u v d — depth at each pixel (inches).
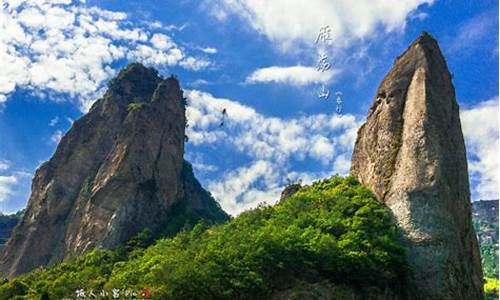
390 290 2896.2
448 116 3745.1
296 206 3730.3
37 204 6043.3
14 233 6023.6
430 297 2935.5
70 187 5994.1
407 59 4060.0
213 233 4030.5
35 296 3447.3
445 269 2989.7
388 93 3961.6
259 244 2992.1
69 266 4301.2
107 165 5620.1
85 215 5329.7
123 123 5915.4
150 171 5590.6
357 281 2869.1
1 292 3715.6
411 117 3673.7
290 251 2933.1
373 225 3216.0
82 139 6269.7
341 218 3312.0
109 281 3248.0
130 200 5305.1
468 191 3634.4
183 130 6304.1
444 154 3442.4
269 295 2797.7
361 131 4264.3
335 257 2896.2
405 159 3494.1
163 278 2871.6
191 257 3120.1
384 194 3481.8
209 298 2709.2
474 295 3253.0
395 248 3034.0
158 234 5236.2
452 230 3152.1
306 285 2810.0
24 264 5610.2
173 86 6348.4
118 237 5068.9
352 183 3964.1
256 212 3981.3
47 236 5738.2
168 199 5703.7
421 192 3262.8
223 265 2866.6
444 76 3964.1
